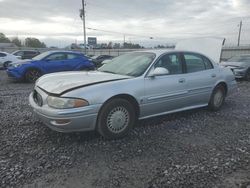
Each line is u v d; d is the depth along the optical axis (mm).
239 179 3162
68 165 3445
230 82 6465
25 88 9727
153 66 4844
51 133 4527
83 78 4480
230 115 5973
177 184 3025
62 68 12023
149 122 5262
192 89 5449
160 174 3242
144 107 4652
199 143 4258
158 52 5188
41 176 3170
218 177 3191
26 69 11266
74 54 12625
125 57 5559
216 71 6090
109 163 3520
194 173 3273
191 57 5633
